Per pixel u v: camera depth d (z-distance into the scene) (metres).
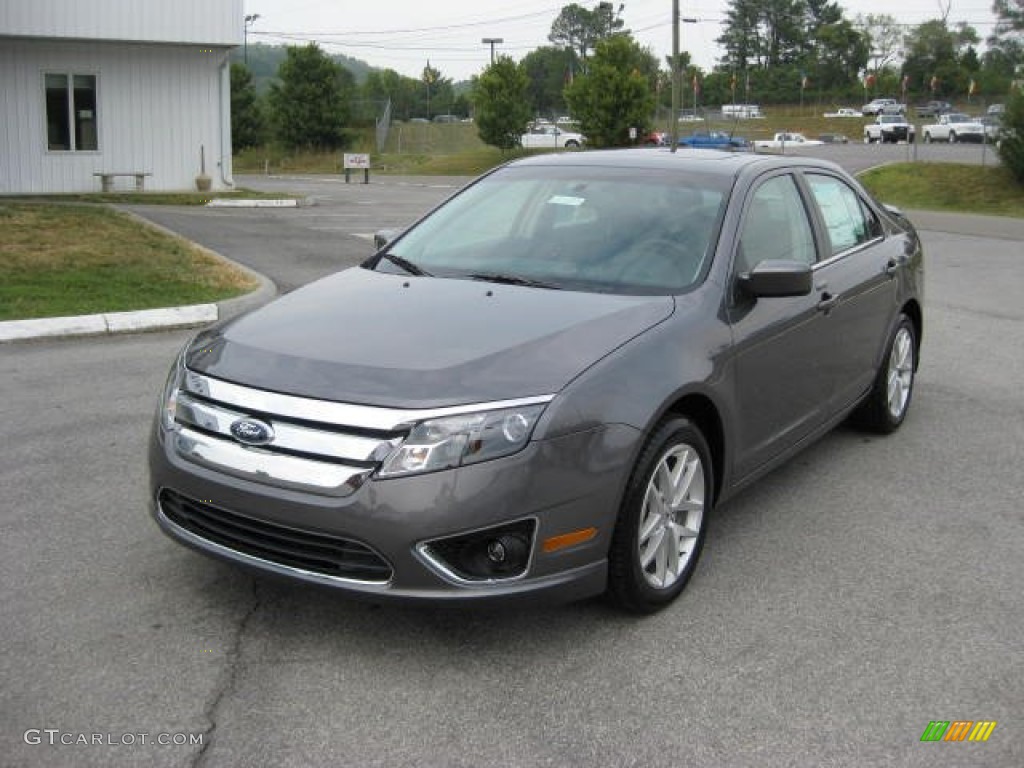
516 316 3.92
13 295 9.80
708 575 4.32
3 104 21.50
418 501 3.28
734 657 3.64
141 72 22.66
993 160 39.00
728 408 4.20
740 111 82.56
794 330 4.73
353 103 67.00
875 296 5.76
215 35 22.17
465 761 3.02
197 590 4.05
